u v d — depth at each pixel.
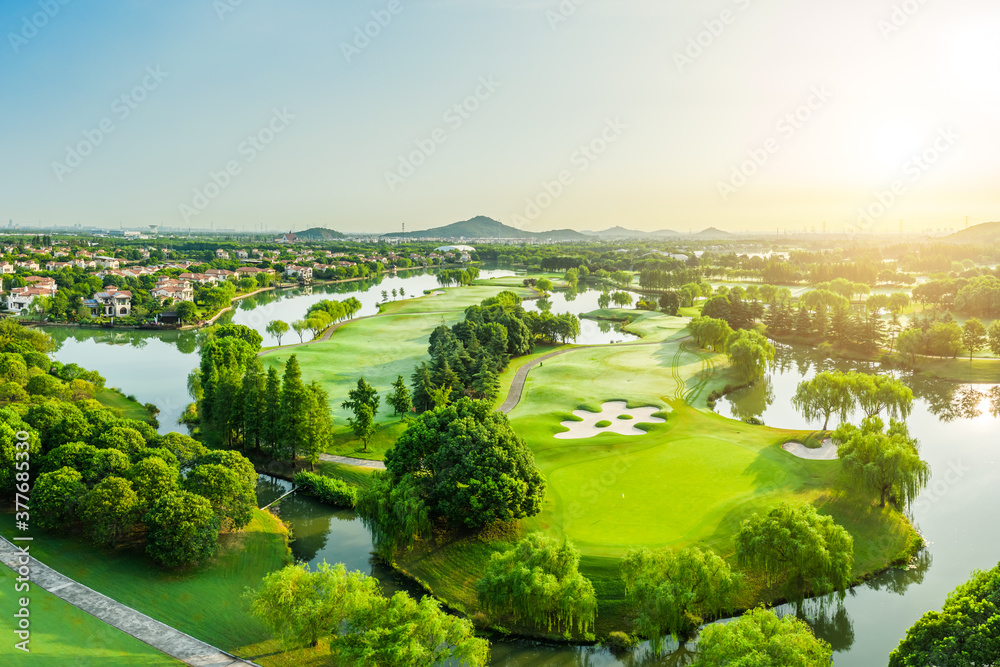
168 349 166.00
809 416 94.44
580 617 47.53
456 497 60.03
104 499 53.03
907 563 58.12
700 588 48.16
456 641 42.28
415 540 60.69
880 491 64.88
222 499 58.06
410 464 65.81
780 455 79.88
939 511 68.44
